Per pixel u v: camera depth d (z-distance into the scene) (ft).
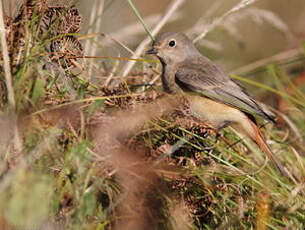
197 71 34.83
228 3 56.44
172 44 36.09
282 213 25.29
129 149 25.25
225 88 34.01
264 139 31.50
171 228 24.66
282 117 35.91
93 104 24.54
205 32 37.63
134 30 43.47
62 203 22.57
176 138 27.91
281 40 52.03
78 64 28.32
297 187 27.17
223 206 25.93
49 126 23.59
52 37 27.09
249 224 25.89
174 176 25.55
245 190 26.99
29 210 18.29
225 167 28.02
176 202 25.26
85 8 45.29
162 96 28.73
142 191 24.49
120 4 54.49
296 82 42.32
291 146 31.04
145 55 37.96
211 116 33.96
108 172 24.23
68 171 22.50
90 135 24.84
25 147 22.54
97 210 23.80
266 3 59.16
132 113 26.12
